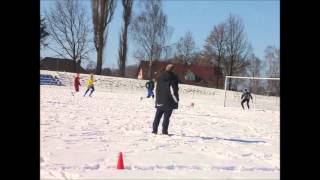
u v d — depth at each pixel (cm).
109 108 2186
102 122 1488
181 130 1441
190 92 6028
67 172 702
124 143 1052
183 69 8062
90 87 3309
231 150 1062
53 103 2223
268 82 7212
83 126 1334
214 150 1040
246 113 2905
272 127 1870
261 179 732
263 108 4206
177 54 8069
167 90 1255
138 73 7300
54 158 811
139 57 6769
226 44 7519
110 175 696
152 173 731
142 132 1288
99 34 5978
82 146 967
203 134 1375
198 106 3284
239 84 7550
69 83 5303
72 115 1653
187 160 878
